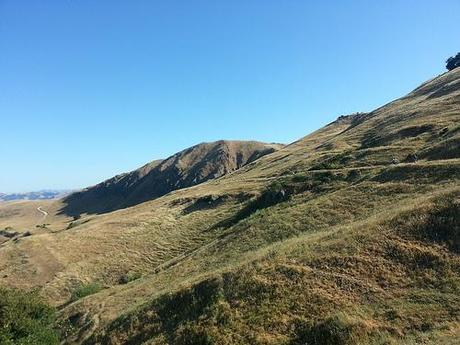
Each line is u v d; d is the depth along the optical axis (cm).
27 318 3297
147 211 8325
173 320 2805
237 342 2322
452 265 2352
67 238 7206
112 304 3775
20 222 19538
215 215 6806
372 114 10938
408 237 2645
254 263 2922
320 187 5156
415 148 5522
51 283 5603
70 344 3338
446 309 2061
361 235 2786
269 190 5903
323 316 2253
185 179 19238
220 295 2738
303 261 2734
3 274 6134
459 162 3847
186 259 4531
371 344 1988
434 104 7569
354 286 2406
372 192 3994
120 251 6288
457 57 13975
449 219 2662
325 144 9394
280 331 2280
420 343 1848
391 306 2189
